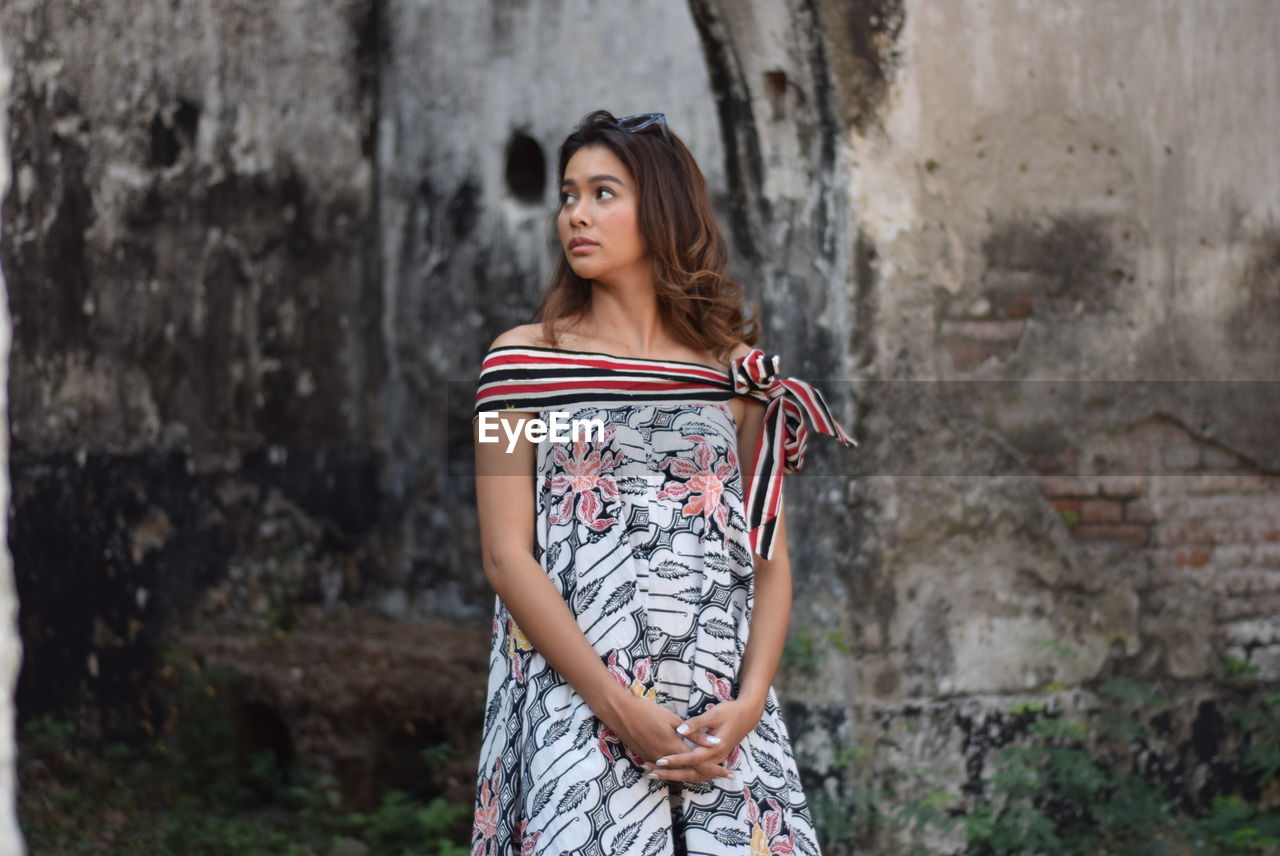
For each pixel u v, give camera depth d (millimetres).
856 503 3785
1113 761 4043
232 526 5566
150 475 5273
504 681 2031
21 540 4777
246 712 4918
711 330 2162
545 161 5539
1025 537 3984
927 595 3846
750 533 2104
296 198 5883
